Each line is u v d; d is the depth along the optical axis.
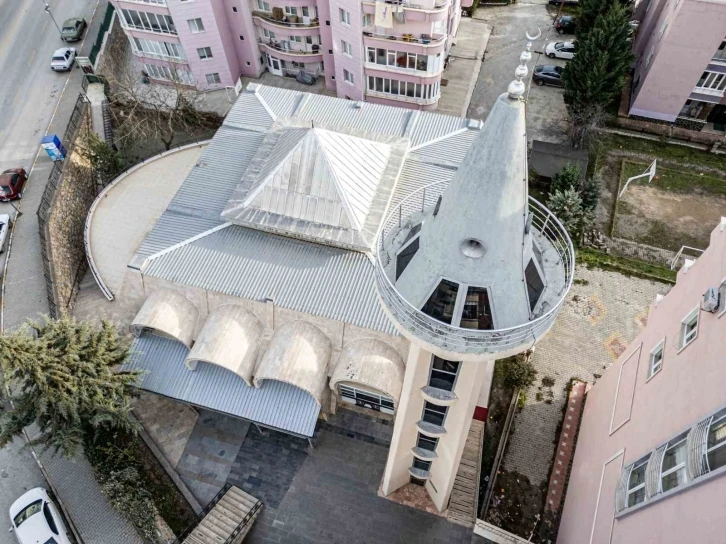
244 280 29.19
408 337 16.95
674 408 18.89
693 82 42.25
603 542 21.16
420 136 35.06
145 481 29.59
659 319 23.50
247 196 30.89
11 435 26.56
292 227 29.77
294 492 29.52
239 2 45.81
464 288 16.02
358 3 39.31
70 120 42.66
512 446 30.20
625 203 41.28
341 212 29.48
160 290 29.69
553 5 56.50
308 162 29.75
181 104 45.91
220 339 27.83
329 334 28.14
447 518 28.45
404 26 40.53
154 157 40.59
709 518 14.24
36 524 27.98
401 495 29.30
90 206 41.22
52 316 33.34
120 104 46.22
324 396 28.92
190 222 31.66
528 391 32.09
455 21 49.88
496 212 14.72
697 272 20.72
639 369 23.95
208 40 46.78
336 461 30.41
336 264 29.41
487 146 14.06
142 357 29.83
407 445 25.16
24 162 42.00
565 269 17.61
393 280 17.88
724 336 16.86
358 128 35.69
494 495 28.73
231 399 28.59
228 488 29.53
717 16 37.94
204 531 28.02
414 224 18.84
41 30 51.00
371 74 44.69
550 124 46.56
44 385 25.12
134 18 45.66
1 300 35.19
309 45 48.62
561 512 28.12
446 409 21.86
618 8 39.88
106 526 28.97
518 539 26.86
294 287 28.80
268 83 51.91
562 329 34.44
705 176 42.81
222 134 36.03
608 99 41.94
